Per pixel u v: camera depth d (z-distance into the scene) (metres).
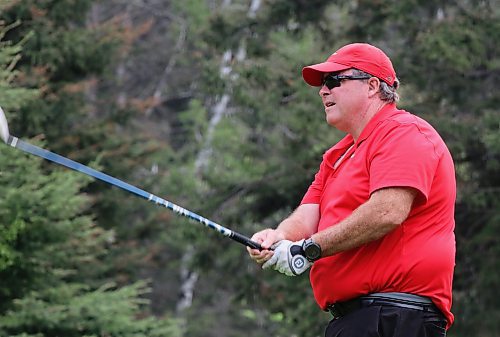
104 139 39.62
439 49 34.16
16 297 26.95
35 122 34.84
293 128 38.50
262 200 40.16
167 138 64.56
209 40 39.97
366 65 11.98
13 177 25.38
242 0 60.47
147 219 44.34
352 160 11.90
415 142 11.41
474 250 36.44
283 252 11.79
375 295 11.47
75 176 27.39
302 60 37.19
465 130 34.16
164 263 50.62
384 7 36.84
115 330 28.39
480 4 35.91
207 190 43.47
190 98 66.50
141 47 54.03
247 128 52.75
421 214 11.46
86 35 38.09
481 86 37.34
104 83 54.72
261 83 37.34
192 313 58.12
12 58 27.56
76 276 35.78
